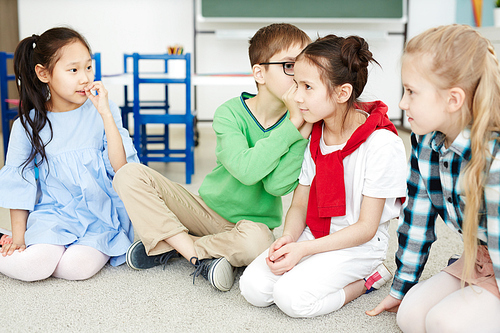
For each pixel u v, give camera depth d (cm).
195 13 430
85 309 101
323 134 109
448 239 147
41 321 96
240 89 449
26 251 112
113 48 436
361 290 108
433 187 92
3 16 394
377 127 101
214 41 438
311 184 109
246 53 441
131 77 237
